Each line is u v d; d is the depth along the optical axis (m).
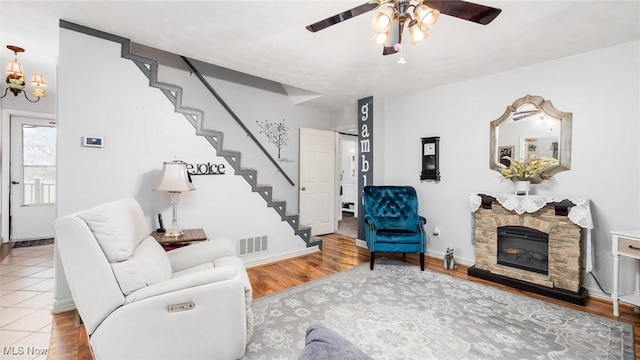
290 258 4.00
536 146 3.15
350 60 3.11
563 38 2.55
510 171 3.17
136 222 1.90
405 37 2.56
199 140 3.21
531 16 2.20
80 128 2.51
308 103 5.13
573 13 2.15
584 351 1.92
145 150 2.85
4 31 2.60
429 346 1.98
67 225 1.45
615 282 2.42
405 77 3.63
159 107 2.93
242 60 3.14
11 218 4.62
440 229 4.00
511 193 3.33
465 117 3.73
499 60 3.07
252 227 3.66
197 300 1.60
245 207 3.60
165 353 1.55
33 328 2.15
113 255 1.52
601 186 2.77
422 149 4.15
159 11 2.23
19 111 4.57
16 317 2.30
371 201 4.01
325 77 3.65
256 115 4.80
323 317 2.36
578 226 2.69
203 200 3.26
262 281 3.15
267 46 2.79
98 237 1.51
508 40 2.61
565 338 2.08
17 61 3.07
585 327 2.22
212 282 1.64
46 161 4.91
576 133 2.90
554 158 3.02
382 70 3.40
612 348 1.96
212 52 2.95
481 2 2.03
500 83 3.42
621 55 2.65
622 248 2.37
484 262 3.32
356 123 5.33
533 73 3.17
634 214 2.61
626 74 2.63
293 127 5.26
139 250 1.76
